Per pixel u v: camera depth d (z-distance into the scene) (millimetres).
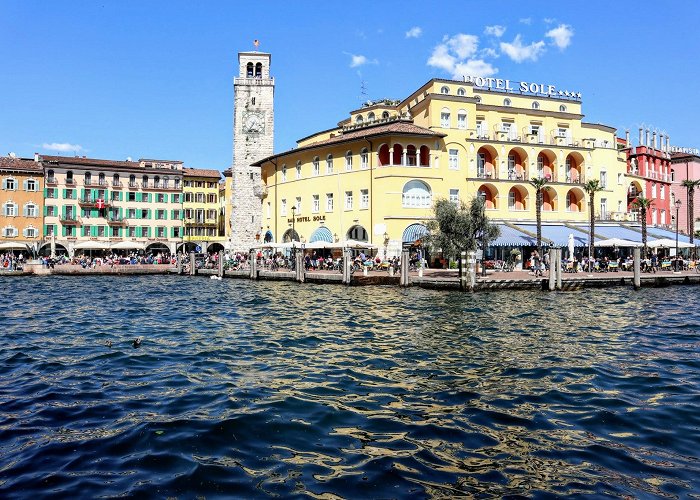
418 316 25484
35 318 25766
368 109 69062
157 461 8102
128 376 13797
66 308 30109
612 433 9414
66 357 16250
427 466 7984
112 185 90500
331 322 23719
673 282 43531
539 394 12023
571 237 51438
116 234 90750
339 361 15719
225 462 8125
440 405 11211
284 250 65812
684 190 85312
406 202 55844
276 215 70500
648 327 22344
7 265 67562
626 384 12953
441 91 60719
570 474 7684
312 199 64188
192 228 99562
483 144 60938
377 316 25547
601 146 68625
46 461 8062
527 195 62969
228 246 80750
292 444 8914
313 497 6957
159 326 23125
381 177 55562
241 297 35844
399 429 9680
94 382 13117
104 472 7688
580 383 13055
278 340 19281
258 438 9188
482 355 16516
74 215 87438
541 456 8359
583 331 21234
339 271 51094
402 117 62031
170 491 7098
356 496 6992
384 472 7762
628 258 60688
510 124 65125
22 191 83938
